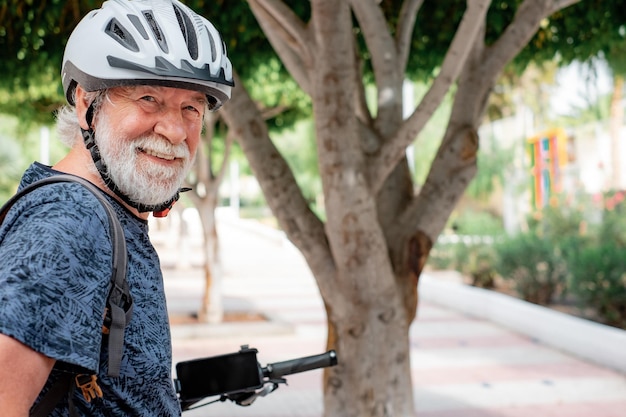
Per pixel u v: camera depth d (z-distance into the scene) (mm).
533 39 6191
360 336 3990
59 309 1081
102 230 1189
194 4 5203
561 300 12078
